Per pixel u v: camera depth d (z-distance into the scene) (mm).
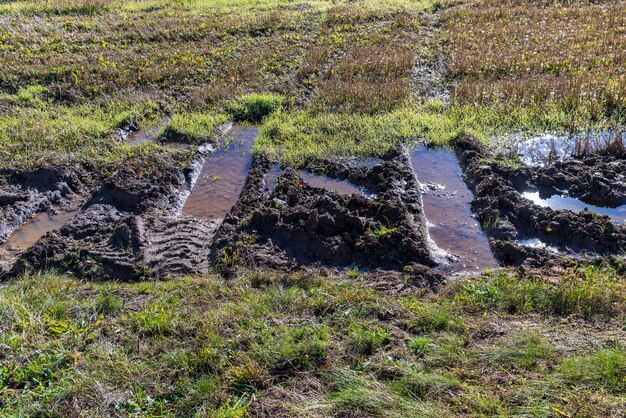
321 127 10016
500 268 6430
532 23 14703
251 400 4363
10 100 11641
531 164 8578
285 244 6941
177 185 8625
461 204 7883
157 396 4461
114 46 14719
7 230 7715
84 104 11516
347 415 4148
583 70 11445
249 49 14250
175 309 5598
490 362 4605
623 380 4207
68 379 4574
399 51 13320
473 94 10695
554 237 6891
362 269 6535
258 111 10836
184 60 13414
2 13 17703
